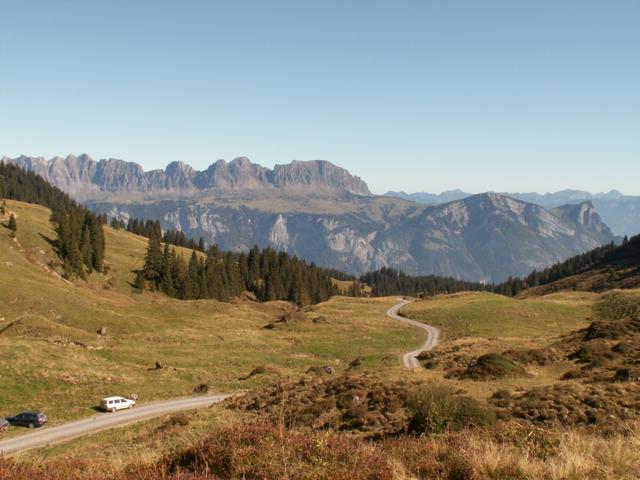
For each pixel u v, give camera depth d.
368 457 9.95
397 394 30.28
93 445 32.16
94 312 92.38
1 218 137.50
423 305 128.50
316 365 67.38
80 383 51.59
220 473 10.18
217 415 35.69
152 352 69.75
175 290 148.25
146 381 55.44
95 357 62.03
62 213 159.88
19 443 35.28
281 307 150.75
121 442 31.31
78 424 40.62
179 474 9.65
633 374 29.64
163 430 32.28
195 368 63.47
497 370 37.59
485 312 104.38
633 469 8.47
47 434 37.81
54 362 55.62
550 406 23.11
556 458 9.24
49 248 133.25
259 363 68.12
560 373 39.25
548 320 96.62
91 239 144.25
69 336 73.38
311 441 10.80
